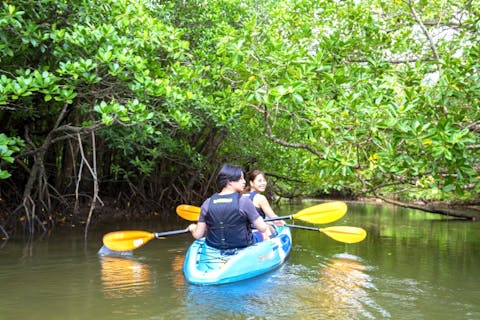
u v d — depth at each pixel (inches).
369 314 150.6
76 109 346.3
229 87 286.5
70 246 271.9
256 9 430.6
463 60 266.2
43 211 348.8
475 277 205.3
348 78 239.6
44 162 398.9
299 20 308.7
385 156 199.6
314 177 351.9
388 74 263.0
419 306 160.4
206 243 210.1
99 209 432.1
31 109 315.3
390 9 319.0
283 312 150.4
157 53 322.7
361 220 489.7
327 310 153.6
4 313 148.1
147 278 194.5
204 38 384.8
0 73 283.0
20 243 281.0
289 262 233.8
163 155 432.1
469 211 590.2
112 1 267.1
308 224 420.5
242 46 259.4
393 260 244.2
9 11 220.4
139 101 285.1
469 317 149.5
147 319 142.1
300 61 232.2
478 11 289.7
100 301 160.9
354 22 285.6
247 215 204.5
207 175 545.3
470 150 216.1
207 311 150.6
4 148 216.2
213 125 369.4
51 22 275.3
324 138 236.1
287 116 243.9
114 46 245.8
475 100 222.1
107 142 434.9
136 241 227.3
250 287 181.0
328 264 230.2
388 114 199.8
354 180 289.3
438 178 205.9
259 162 559.2
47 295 168.4
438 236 352.2
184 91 279.7
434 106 213.0
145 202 477.1
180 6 403.2
